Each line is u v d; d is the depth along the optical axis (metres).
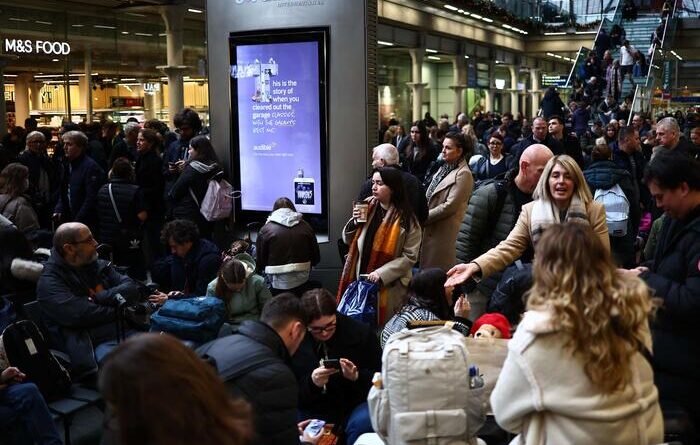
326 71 7.71
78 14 17.89
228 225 8.30
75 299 5.45
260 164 8.11
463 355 3.21
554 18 38.94
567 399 2.45
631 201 6.53
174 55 19.72
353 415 4.45
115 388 1.78
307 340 4.94
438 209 6.88
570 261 2.46
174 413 1.74
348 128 7.73
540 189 4.39
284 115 7.93
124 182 8.54
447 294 4.79
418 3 27.67
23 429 4.66
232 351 3.49
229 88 8.12
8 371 4.66
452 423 3.16
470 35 33.47
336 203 7.81
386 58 32.81
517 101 46.09
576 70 25.25
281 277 6.62
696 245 3.50
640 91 21.84
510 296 4.49
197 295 6.63
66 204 9.59
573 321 2.42
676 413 3.45
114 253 8.52
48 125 17.22
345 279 6.05
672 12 27.36
